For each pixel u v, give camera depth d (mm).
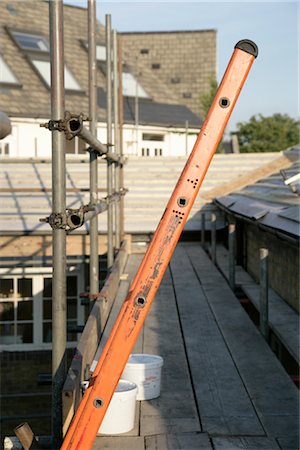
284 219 6527
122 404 4293
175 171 16047
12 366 11445
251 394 5121
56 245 3797
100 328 6262
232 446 4113
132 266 11125
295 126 35812
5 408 10953
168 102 23328
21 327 11703
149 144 20516
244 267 12203
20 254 11148
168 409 4789
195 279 10547
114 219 11906
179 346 6582
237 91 2822
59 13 3699
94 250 6773
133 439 4238
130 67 24562
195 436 4285
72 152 19062
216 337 6934
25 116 17547
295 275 7824
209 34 30094
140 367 4957
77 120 3725
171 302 8758
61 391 3824
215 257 12109
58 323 3828
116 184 10789
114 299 8188
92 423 2900
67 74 20500
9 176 15055
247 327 7371
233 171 15820
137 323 2883
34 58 20156
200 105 28594
